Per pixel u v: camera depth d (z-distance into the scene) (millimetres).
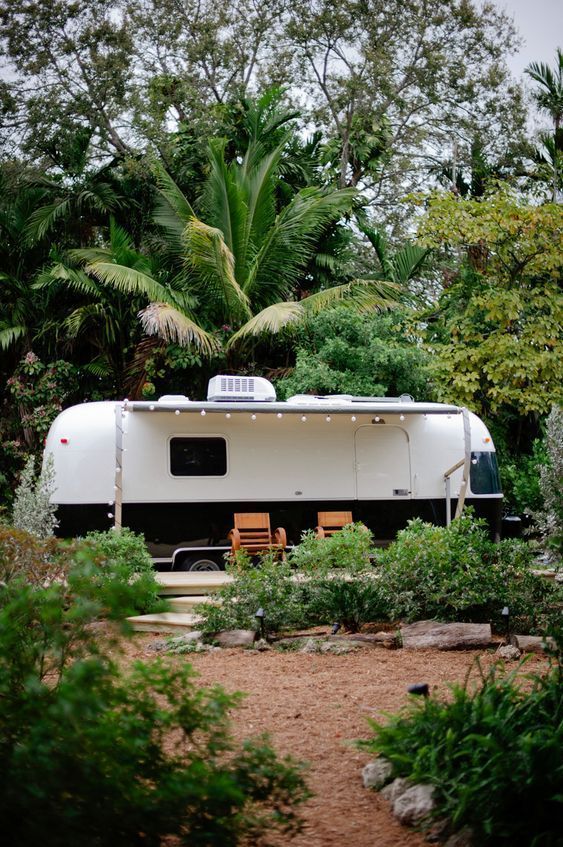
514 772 3463
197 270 18625
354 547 9617
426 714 4293
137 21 22281
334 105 22188
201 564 12516
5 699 3119
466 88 22781
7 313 19781
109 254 19125
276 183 21234
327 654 7613
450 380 18188
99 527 12156
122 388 19516
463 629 7820
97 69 20859
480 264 19859
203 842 2969
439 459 13492
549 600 8289
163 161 21281
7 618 3465
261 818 3365
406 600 8383
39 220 19734
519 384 17984
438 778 3854
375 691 6250
